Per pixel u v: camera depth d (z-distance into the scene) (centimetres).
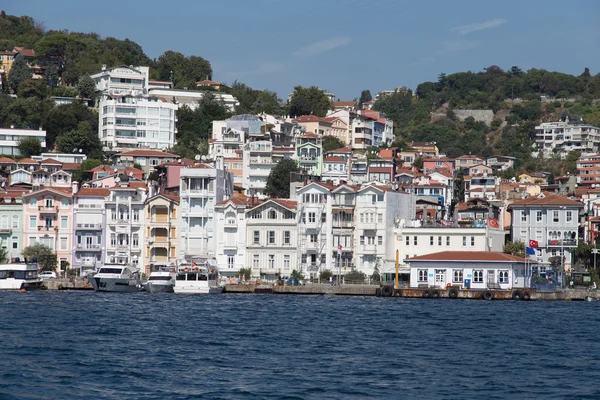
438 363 11725
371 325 15575
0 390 9712
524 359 12112
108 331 14262
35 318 15825
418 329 15088
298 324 15588
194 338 13662
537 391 10044
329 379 10544
